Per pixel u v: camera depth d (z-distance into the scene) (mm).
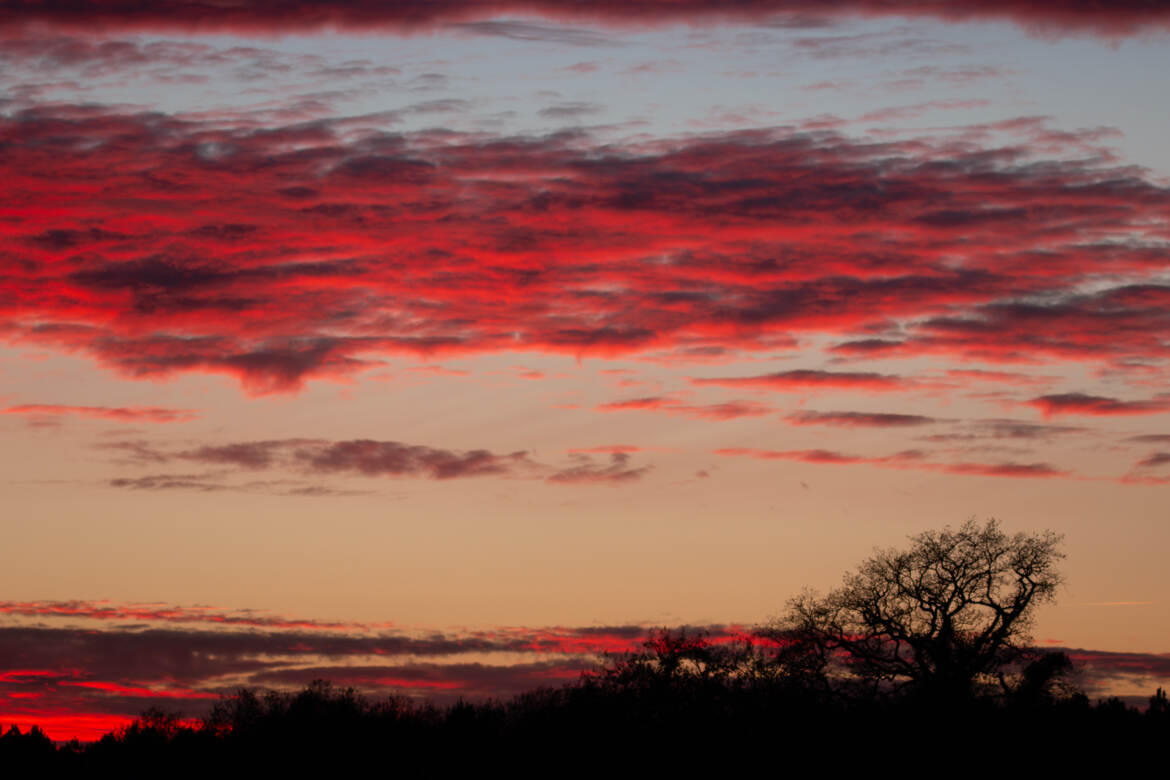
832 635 98312
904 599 97500
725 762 103312
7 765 145125
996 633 95000
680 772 105312
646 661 110438
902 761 95688
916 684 96438
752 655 105125
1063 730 97375
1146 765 96062
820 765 98125
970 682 95312
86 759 145500
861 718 98188
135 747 142625
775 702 101562
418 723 134375
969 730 95312
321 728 136625
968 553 97188
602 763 110750
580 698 114562
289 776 135125
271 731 137875
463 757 127562
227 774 137250
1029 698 95188
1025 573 96250
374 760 133250
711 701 106250
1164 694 101125
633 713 110625
